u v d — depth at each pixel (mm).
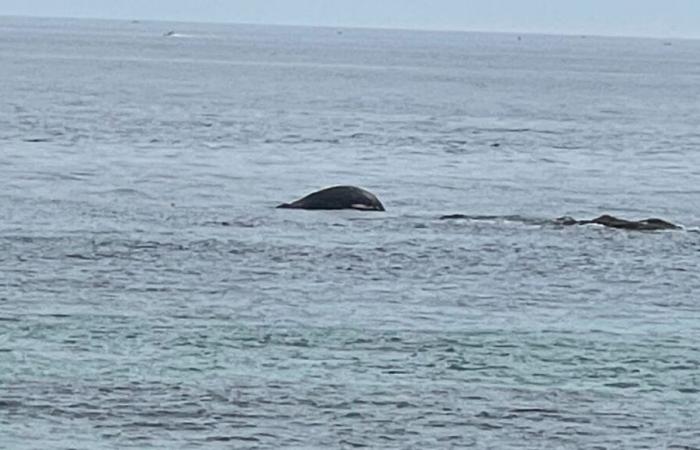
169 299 79562
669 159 172625
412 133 198375
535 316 77938
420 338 72062
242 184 134000
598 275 89875
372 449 55812
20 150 156250
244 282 84875
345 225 107500
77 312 75500
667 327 76125
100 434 56469
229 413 59188
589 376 65812
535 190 136625
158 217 109625
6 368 64188
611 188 140500
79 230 101938
